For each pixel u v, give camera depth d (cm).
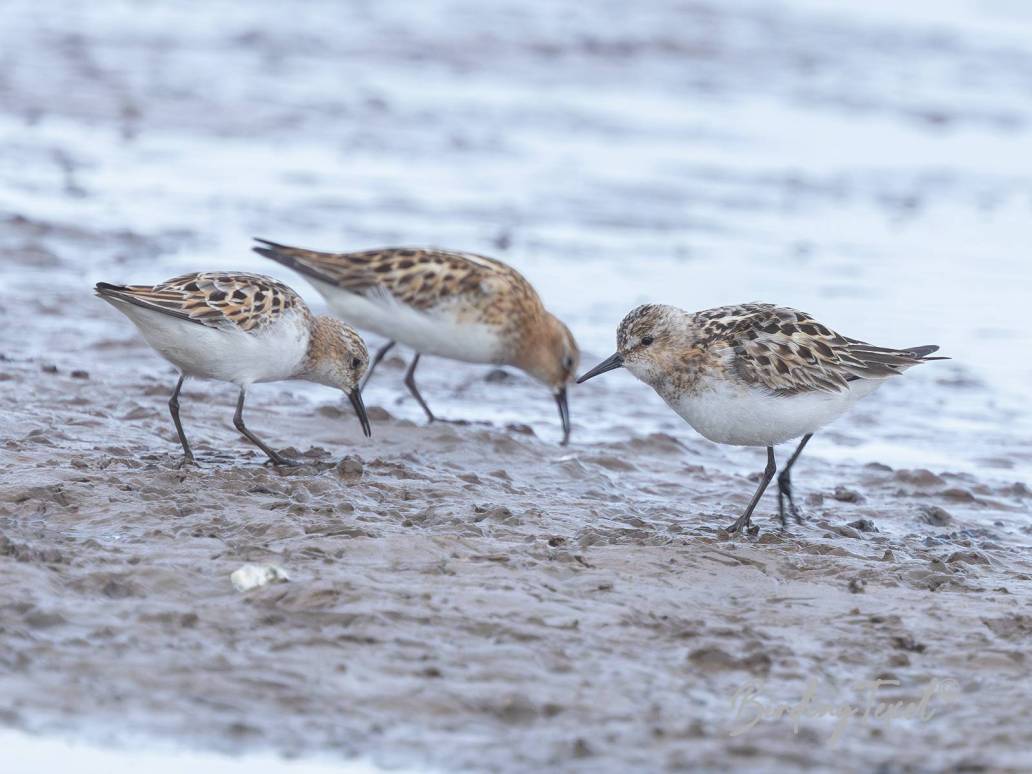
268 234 2275
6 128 2811
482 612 916
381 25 4112
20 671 801
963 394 1803
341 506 1116
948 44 4284
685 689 844
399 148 2983
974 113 3609
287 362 1285
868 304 2167
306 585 923
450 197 2639
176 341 1216
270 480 1177
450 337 1591
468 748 759
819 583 1034
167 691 793
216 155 2802
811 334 1175
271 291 1258
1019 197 2938
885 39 4284
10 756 727
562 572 1006
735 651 898
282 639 861
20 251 2038
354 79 3519
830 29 4359
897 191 2934
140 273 2006
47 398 1420
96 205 2359
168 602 903
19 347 1647
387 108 3272
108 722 762
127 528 1030
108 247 2125
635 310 1192
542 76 3728
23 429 1296
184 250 2150
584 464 1388
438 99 3409
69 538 998
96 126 2900
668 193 2795
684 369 1168
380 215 2464
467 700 806
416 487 1226
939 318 2112
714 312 1198
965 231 2678
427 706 797
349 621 890
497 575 983
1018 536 1269
